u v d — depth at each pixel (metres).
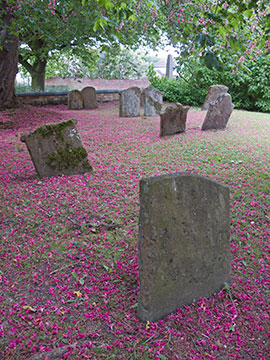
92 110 14.20
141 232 2.29
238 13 3.91
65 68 23.22
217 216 2.66
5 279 2.88
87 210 4.22
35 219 3.97
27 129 9.41
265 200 4.47
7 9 8.66
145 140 8.15
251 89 14.23
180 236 2.46
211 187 2.59
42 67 18.38
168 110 8.23
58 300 2.63
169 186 2.35
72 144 5.52
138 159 6.54
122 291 2.77
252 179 5.23
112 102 17.55
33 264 3.12
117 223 3.91
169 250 2.41
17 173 5.67
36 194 4.66
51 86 20.75
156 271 2.37
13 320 2.39
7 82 11.23
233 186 4.95
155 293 2.39
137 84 24.39
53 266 3.09
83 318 2.43
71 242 3.47
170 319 2.44
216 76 15.04
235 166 5.93
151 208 2.27
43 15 8.26
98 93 17.28
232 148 7.16
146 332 2.30
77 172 5.62
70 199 4.55
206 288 2.69
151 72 17.56
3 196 4.59
